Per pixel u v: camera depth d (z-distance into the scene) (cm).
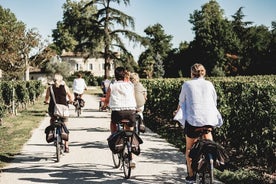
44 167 809
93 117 1898
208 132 565
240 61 6612
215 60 6494
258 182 689
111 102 727
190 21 7794
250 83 882
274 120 776
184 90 584
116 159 803
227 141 1020
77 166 817
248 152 887
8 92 1956
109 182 689
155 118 1814
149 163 839
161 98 1652
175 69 7300
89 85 8319
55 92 868
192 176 595
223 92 985
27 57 4816
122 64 4819
